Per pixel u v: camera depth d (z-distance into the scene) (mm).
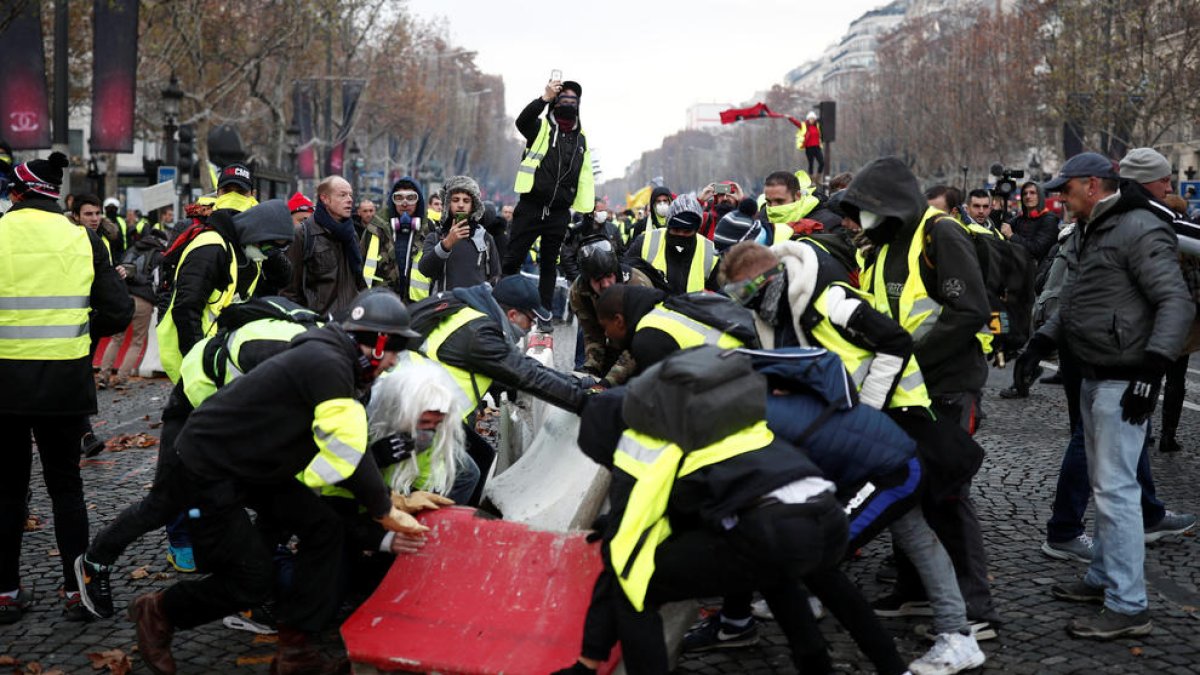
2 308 5199
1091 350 5023
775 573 3824
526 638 4293
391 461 4703
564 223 7766
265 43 38281
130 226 16156
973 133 60812
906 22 99625
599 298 5082
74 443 5387
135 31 21469
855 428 4227
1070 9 39000
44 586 5785
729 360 3885
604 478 4926
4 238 5273
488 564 4512
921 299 4820
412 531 4562
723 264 4676
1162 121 39531
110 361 13172
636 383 3906
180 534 5926
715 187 9859
